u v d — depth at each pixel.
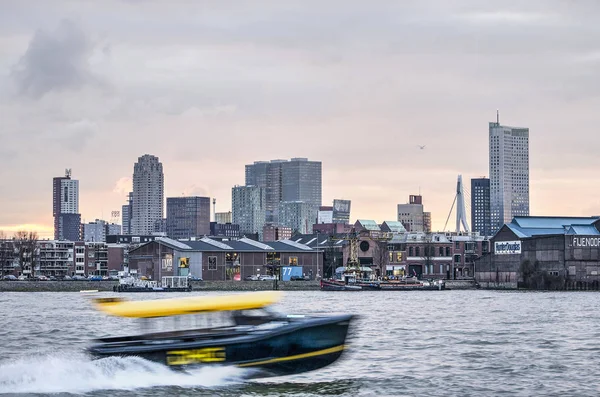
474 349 90.81
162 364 65.06
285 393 65.38
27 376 65.81
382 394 66.62
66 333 106.56
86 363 66.19
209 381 64.69
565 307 155.75
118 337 66.62
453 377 73.69
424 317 131.25
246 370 64.75
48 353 86.88
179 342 64.88
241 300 67.56
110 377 65.38
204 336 65.12
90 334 105.31
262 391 65.38
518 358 84.44
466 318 129.25
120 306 65.69
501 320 125.56
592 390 68.56
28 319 127.56
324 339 66.00
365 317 131.12
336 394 66.25
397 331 108.44
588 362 82.00
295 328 65.12
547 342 96.88
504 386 70.00
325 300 182.50
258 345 64.56
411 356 85.31
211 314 66.81
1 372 66.81
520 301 177.62
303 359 65.44
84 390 64.19
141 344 65.62
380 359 83.19
